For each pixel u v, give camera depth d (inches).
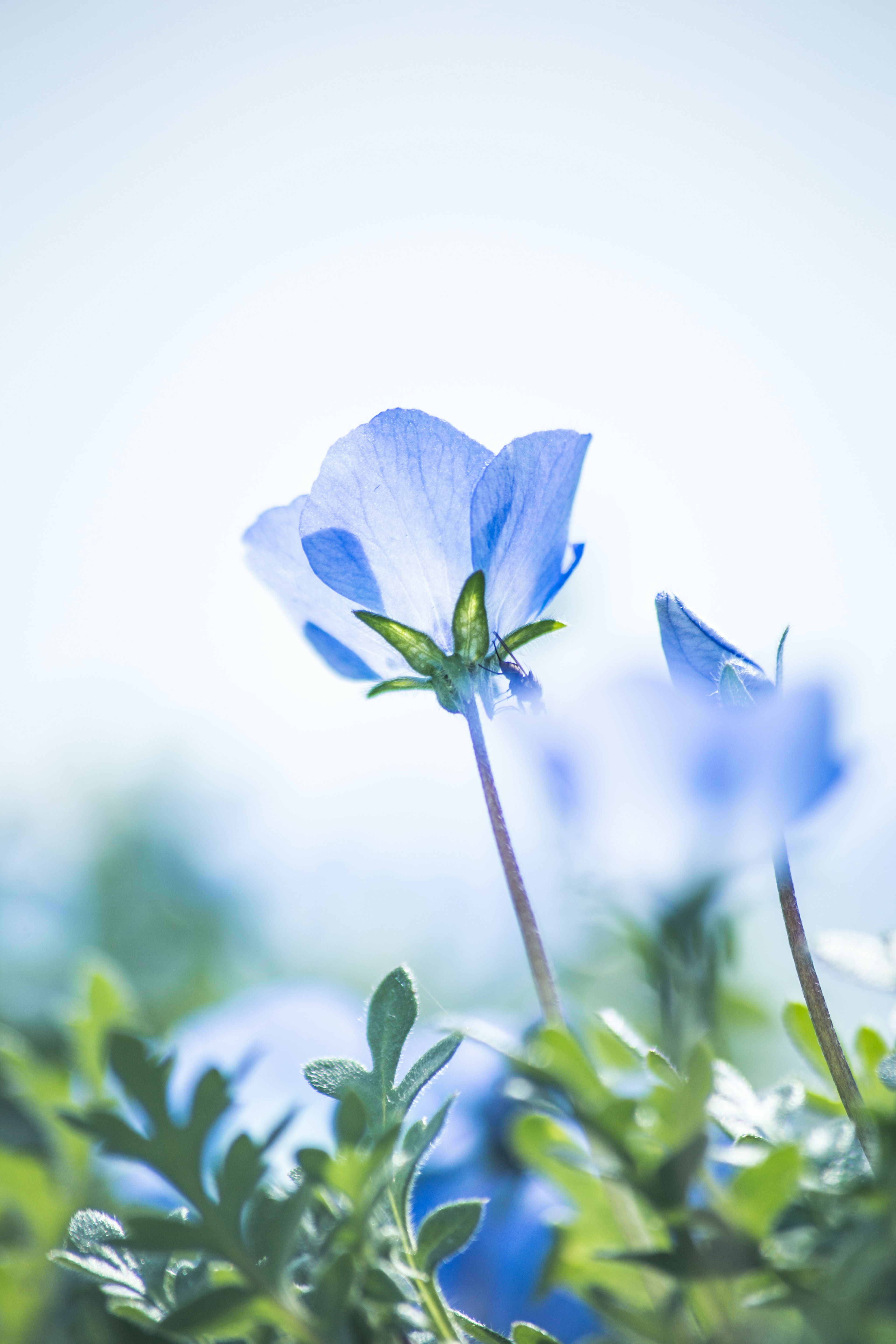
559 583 10.1
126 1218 8.8
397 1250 9.0
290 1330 8.7
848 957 9.7
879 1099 9.1
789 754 8.8
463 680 9.9
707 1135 8.5
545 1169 9.4
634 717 8.8
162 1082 8.9
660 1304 8.7
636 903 9.5
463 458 9.9
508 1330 9.8
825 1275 8.4
